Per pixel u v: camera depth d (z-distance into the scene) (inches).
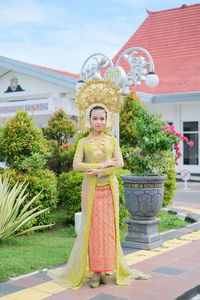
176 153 337.7
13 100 837.2
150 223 233.5
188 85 796.0
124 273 178.5
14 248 227.0
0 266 187.0
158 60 930.1
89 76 424.8
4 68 807.1
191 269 192.1
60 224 298.0
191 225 313.0
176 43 944.3
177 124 791.1
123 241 242.8
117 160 176.4
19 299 152.3
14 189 233.9
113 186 173.8
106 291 163.0
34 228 246.4
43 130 397.7
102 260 168.6
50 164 361.1
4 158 281.9
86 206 174.1
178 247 237.3
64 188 287.1
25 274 183.8
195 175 781.9
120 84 379.2
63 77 704.4
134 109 373.7
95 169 169.0
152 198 229.1
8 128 272.7
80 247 173.6
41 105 697.0
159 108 813.9
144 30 1021.8
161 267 195.3
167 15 1019.3
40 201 261.4
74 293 160.2
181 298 155.3
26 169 271.6
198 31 934.4
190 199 479.8
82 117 182.9
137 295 158.4
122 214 289.1
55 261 202.8
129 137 373.7
